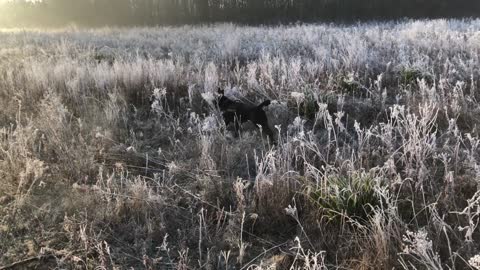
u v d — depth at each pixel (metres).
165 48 14.41
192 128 5.52
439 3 40.47
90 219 3.46
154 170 4.50
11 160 4.15
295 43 12.33
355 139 5.00
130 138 5.34
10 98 6.91
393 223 3.04
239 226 3.35
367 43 11.23
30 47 13.39
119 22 51.34
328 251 3.01
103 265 2.81
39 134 5.33
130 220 3.49
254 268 2.93
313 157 4.23
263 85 6.99
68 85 7.04
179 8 50.72
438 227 2.96
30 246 3.19
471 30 13.74
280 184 3.62
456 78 7.01
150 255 3.12
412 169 3.60
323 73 7.81
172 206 3.64
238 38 14.02
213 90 6.80
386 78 7.49
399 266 2.73
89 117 5.88
